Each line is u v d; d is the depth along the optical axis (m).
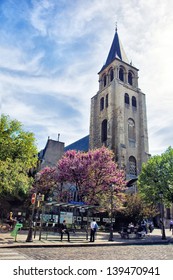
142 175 31.33
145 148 46.59
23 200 29.56
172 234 25.94
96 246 15.29
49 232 21.03
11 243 13.36
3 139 23.50
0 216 29.41
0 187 19.92
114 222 29.59
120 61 52.41
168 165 29.67
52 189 30.98
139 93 51.78
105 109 49.84
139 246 16.17
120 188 29.22
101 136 48.69
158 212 32.78
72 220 21.06
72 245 14.52
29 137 25.27
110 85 49.72
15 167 20.27
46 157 38.59
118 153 42.44
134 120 48.56
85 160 29.42
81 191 27.89
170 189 28.52
